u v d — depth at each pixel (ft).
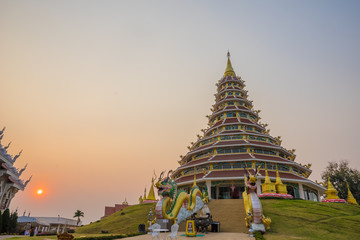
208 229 76.84
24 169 170.50
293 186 151.53
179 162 203.00
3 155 141.90
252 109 221.87
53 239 76.64
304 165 177.47
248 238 59.11
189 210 83.92
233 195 151.53
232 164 154.30
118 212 149.38
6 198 152.25
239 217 87.10
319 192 183.83
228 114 201.87
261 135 175.42
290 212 90.12
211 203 109.19
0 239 77.77
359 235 66.64
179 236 63.41
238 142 165.89
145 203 167.63
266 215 86.84
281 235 65.92
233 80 235.20
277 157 165.58
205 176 148.25
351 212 97.04
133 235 73.05
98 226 114.32
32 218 188.55
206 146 178.09
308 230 71.05
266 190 126.31
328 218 83.15
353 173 213.66
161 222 69.21
